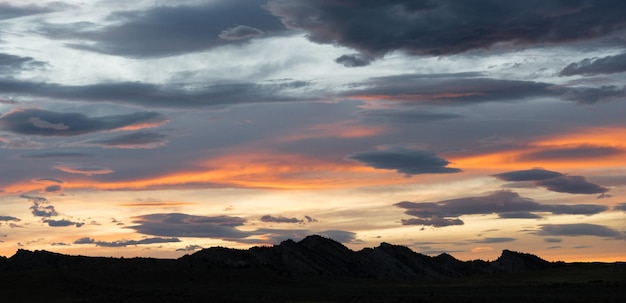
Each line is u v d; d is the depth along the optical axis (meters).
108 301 106.25
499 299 121.69
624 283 156.75
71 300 108.69
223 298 116.00
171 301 107.38
